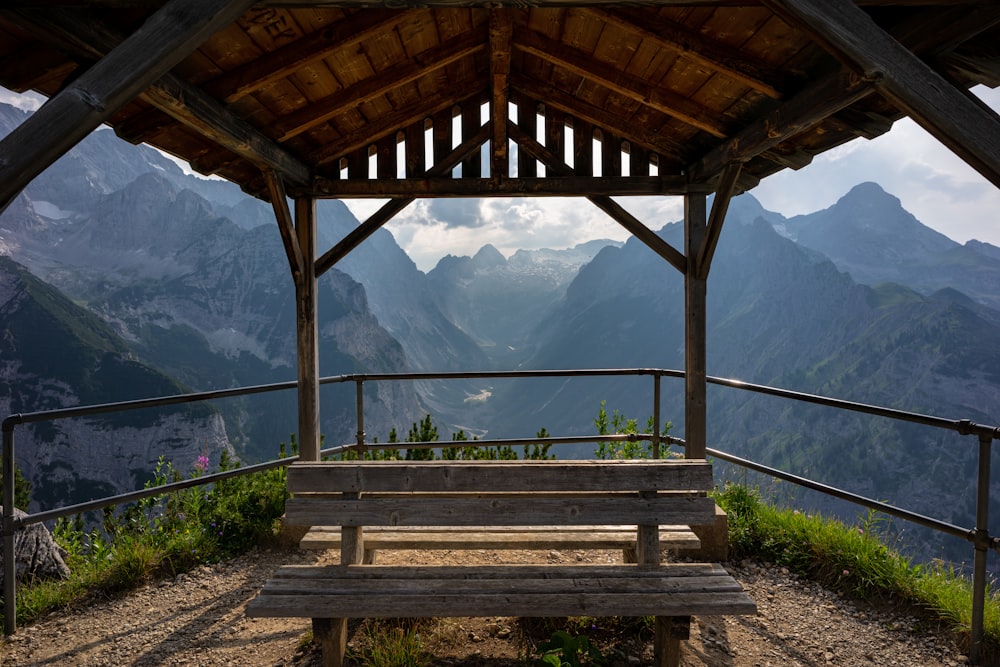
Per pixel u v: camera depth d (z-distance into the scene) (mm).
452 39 3512
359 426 4836
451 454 6176
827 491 3447
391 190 4141
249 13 2590
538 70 4047
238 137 3076
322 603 2209
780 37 2689
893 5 2170
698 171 4035
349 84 3473
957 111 1881
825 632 3033
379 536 2801
